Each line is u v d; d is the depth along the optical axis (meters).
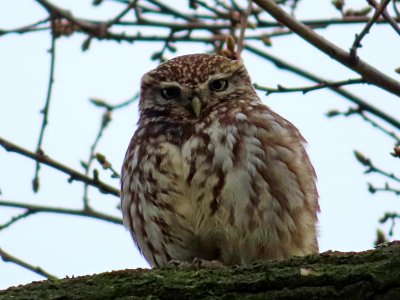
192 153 9.70
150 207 9.95
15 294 7.35
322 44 10.24
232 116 10.01
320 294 6.92
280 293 7.00
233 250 9.93
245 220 9.59
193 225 9.84
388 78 10.26
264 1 10.27
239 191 9.52
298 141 10.12
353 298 6.86
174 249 10.13
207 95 10.72
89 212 12.48
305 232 9.97
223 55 11.86
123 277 7.41
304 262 7.18
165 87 10.85
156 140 10.15
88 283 7.38
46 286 7.41
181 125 10.34
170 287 7.20
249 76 11.23
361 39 10.09
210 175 9.59
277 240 9.75
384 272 6.84
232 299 7.08
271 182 9.62
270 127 9.87
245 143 9.67
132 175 10.12
